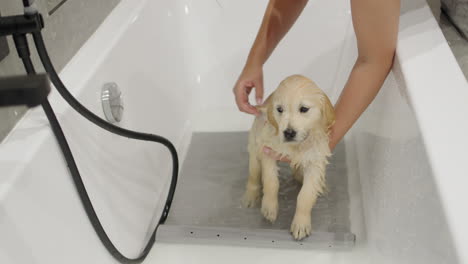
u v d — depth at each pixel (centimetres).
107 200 88
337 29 134
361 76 88
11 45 75
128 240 95
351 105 89
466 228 52
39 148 70
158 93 118
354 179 116
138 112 105
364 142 112
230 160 128
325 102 84
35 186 68
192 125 139
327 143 89
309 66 138
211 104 145
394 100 85
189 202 116
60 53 87
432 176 60
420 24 90
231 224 109
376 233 90
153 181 111
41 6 81
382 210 88
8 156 68
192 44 144
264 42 101
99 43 96
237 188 119
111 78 94
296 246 100
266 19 101
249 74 98
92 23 100
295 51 137
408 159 72
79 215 77
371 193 99
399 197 76
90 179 82
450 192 56
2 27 62
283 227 108
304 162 92
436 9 104
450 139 63
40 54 66
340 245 99
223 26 141
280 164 125
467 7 90
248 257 99
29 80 37
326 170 121
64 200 73
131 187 99
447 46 83
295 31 135
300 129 83
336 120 90
